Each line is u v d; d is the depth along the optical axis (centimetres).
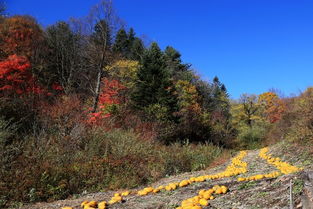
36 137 1143
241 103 4947
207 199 559
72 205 698
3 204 708
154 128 2047
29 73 1819
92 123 1550
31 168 868
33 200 756
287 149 1430
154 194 693
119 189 917
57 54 2869
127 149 1238
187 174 1156
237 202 505
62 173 888
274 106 4469
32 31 2792
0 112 1142
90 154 1111
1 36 2455
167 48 4922
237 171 979
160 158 1286
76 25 3034
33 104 1393
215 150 2016
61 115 1396
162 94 2502
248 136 3822
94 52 2402
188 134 2564
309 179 495
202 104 3766
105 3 2069
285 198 448
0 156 862
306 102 1636
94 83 2575
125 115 2014
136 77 2673
